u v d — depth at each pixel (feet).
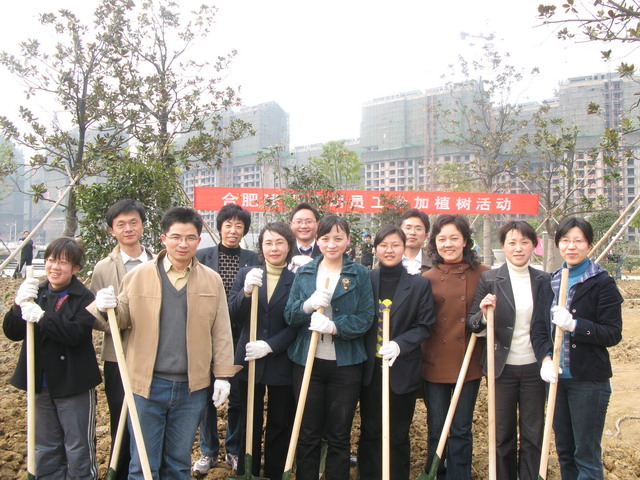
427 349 10.93
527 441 10.04
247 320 11.02
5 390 15.74
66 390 9.13
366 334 10.69
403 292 10.52
